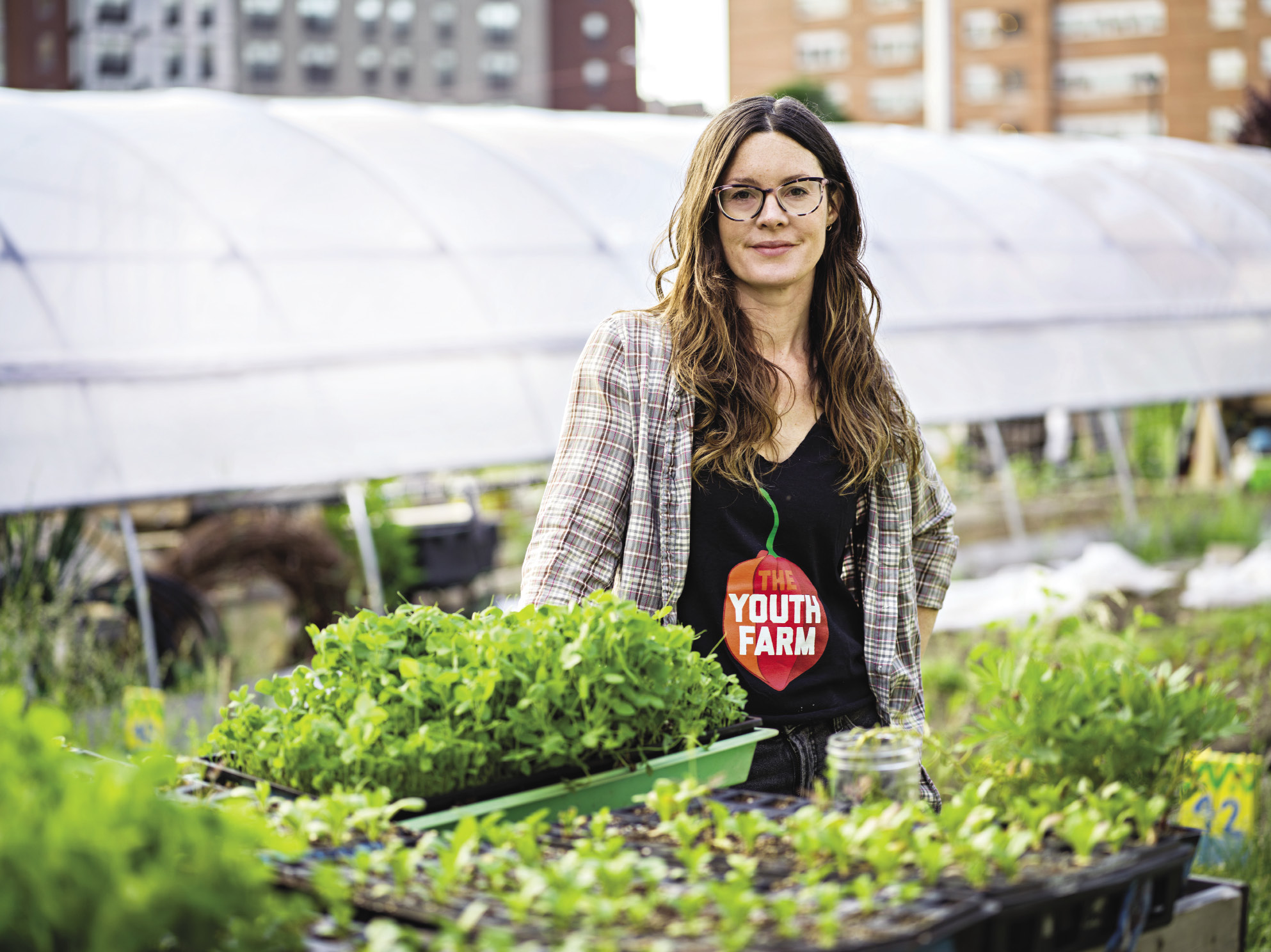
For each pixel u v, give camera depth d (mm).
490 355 7457
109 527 8031
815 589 1975
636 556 1950
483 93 68188
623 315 2076
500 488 10438
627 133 10148
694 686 1648
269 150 7773
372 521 8461
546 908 1095
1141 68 58062
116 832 911
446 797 1425
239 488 6484
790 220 1988
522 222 8227
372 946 1020
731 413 1946
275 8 64188
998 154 12320
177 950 999
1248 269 12141
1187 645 7086
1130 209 12008
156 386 6508
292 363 6875
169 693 6367
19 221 6648
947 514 2225
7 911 863
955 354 10008
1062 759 1700
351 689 1537
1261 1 56281
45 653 5758
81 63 55562
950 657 6781
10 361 6203
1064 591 7941
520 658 1543
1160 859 1298
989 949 1154
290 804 1290
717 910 1117
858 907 1126
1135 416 16062
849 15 62125
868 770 1411
